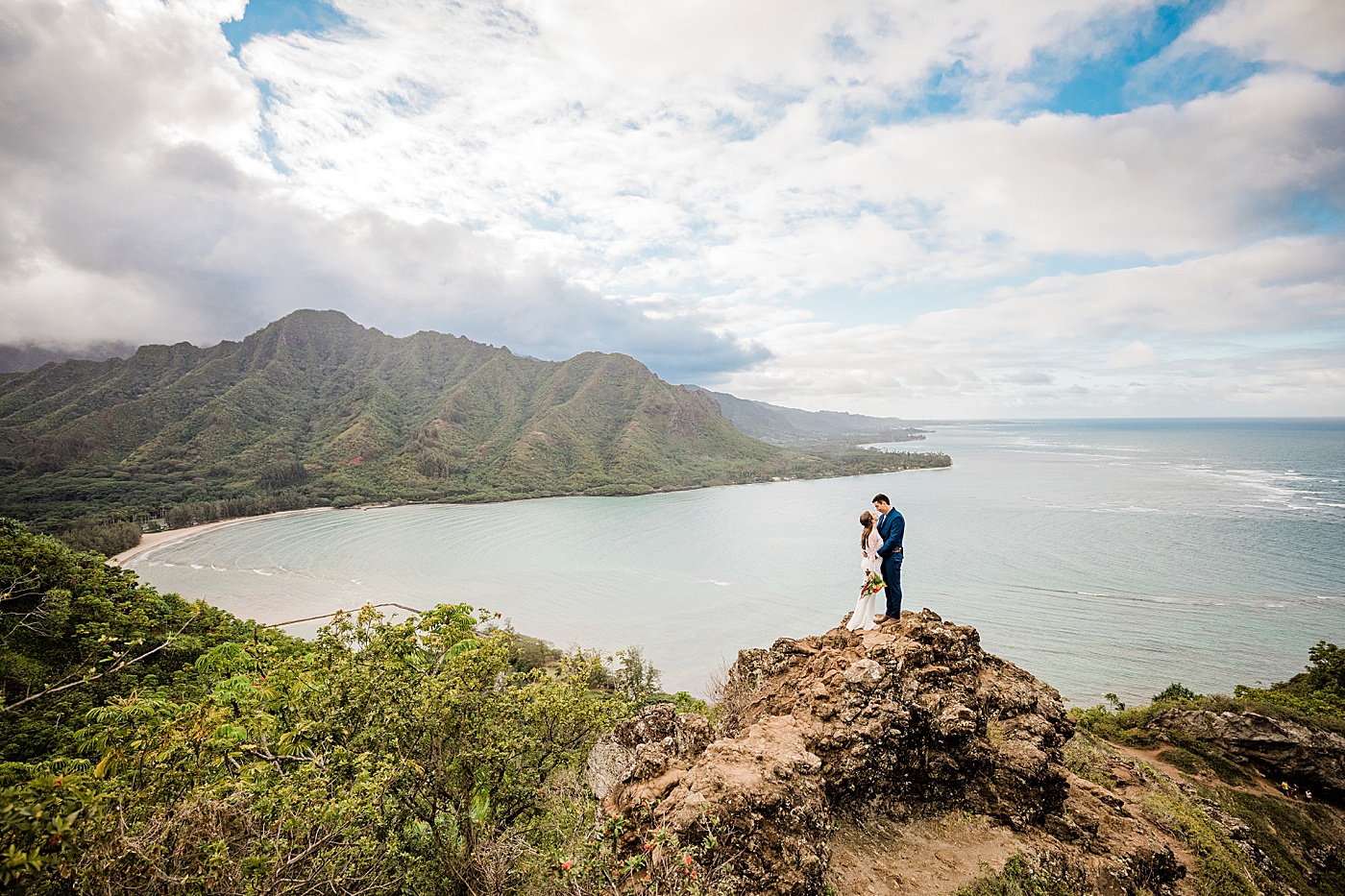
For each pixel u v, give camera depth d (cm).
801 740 954
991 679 1145
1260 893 1220
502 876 984
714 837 716
